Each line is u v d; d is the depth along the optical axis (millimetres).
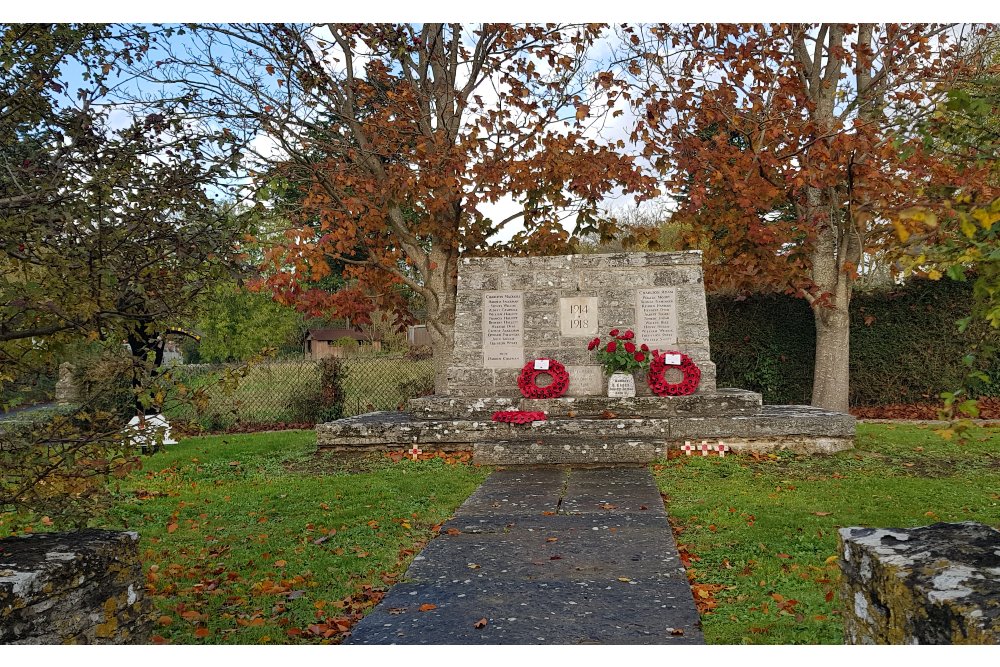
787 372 18078
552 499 8250
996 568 2596
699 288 12945
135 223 4156
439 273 15438
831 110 15992
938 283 17391
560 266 13328
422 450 11930
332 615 4750
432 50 14477
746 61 14430
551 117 14273
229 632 4438
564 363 13016
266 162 12000
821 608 4625
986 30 14203
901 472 9578
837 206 14617
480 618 4379
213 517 7891
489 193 13688
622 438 11250
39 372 4492
